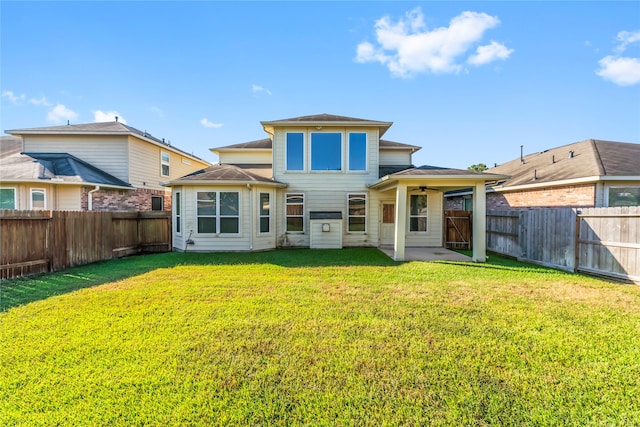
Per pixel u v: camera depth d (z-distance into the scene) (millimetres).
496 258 10391
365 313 4773
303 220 13156
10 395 2730
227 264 8984
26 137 15523
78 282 6742
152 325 4273
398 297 5629
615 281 6922
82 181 12773
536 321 4461
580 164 13125
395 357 3408
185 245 11703
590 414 2537
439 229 13172
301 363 3283
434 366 3229
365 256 10484
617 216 6977
